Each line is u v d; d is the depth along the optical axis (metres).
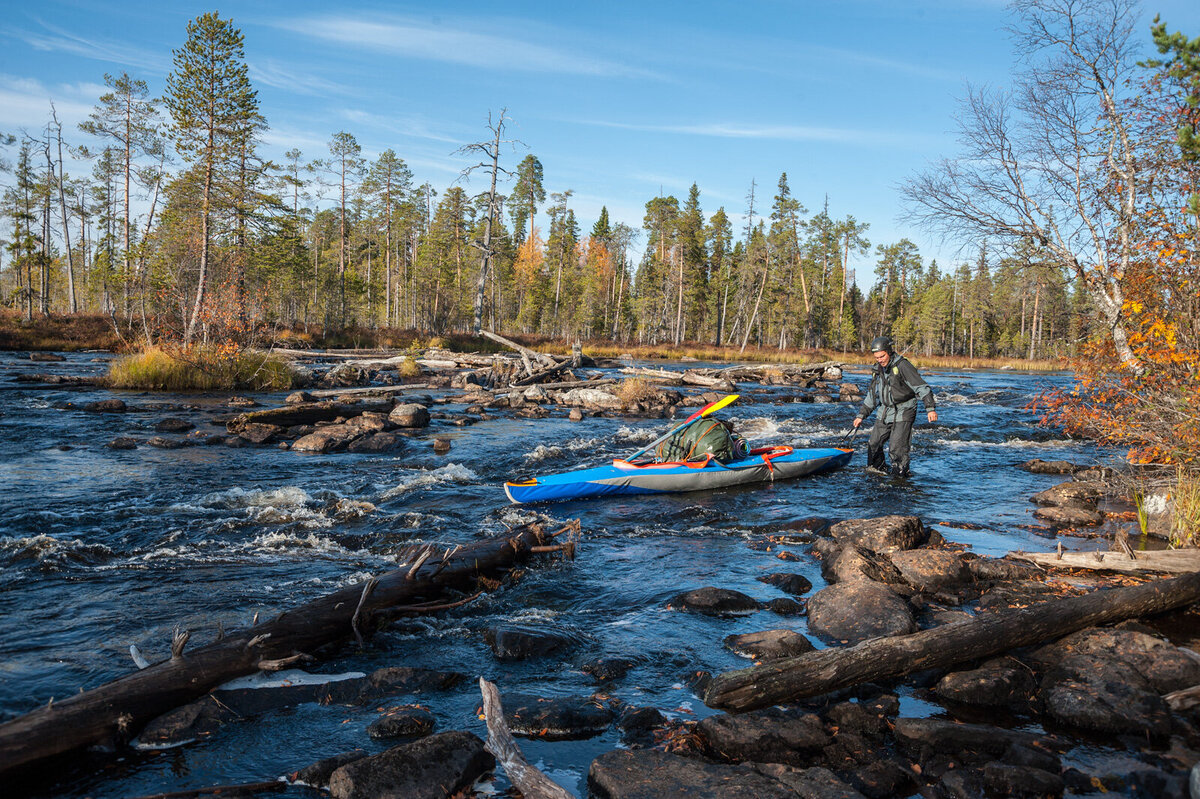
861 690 3.49
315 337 41.66
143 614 4.39
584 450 11.06
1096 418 7.88
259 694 3.40
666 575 5.40
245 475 8.70
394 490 8.07
